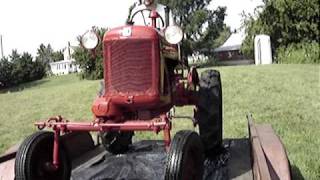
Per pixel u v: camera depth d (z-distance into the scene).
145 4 5.66
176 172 4.23
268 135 5.23
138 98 4.85
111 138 6.32
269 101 13.16
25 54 47.22
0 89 43.19
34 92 19.75
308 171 6.85
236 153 6.16
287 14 29.03
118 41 4.89
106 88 4.97
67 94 17.50
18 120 13.54
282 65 22.14
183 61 5.95
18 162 4.63
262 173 3.59
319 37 29.11
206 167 5.54
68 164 5.21
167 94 5.12
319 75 17.55
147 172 5.61
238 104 12.93
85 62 29.98
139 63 4.86
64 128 4.88
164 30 5.11
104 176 5.51
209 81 6.20
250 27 31.11
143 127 4.64
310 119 10.88
